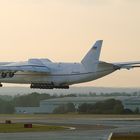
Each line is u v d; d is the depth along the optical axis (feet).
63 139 497.87
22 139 499.92
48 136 537.65
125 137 514.27
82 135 551.18
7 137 524.93
